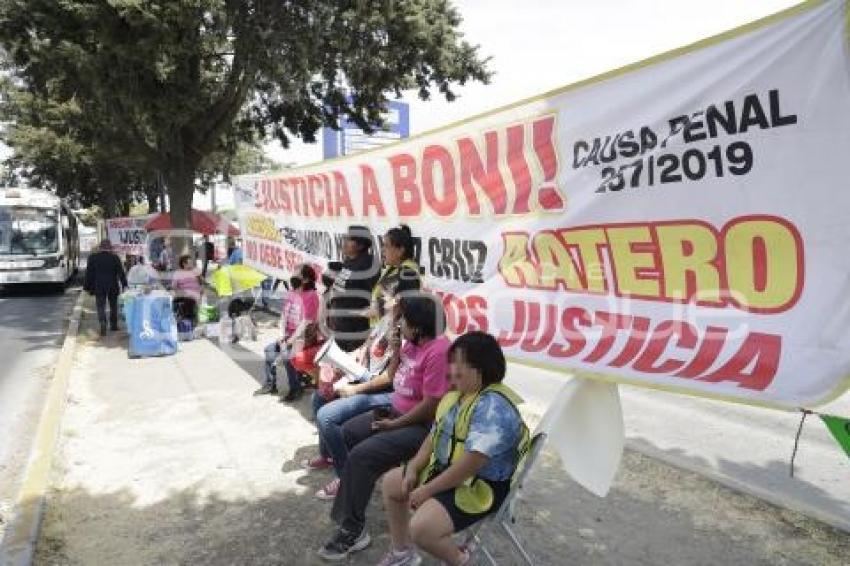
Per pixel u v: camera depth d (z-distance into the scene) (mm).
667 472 4770
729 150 2646
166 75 11344
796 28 2400
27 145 27766
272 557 3668
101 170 29812
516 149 3760
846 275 2307
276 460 5113
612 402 3273
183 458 5176
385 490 3322
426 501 2900
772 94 2486
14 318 14328
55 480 4750
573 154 3371
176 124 13047
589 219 3293
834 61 2297
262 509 4266
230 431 5820
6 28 11102
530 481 4648
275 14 12305
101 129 14789
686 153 2812
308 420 6109
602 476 3252
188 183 14906
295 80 13352
